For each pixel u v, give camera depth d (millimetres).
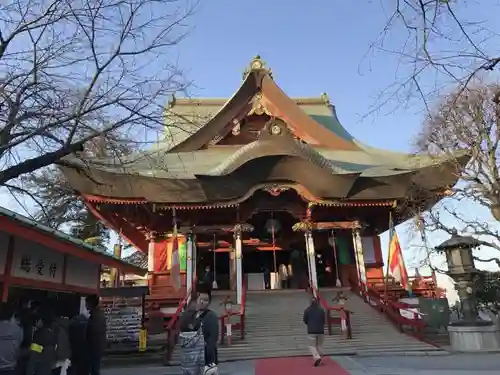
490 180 19344
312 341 13352
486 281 22375
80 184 22234
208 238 30406
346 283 29766
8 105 8086
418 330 18250
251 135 32406
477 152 19406
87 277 14328
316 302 13930
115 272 29641
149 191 24547
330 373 11781
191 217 26641
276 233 31953
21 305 10188
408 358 14766
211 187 25016
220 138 31906
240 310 19625
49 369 7551
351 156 32969
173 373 13375
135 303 23781
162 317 20750
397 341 17406
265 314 21297
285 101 32562
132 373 13445
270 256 33969
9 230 7688
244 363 14664
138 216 28000
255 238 31453
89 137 8469
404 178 25828
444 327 20172
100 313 10078
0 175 7793
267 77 32406
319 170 25406
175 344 17328
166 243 29172
